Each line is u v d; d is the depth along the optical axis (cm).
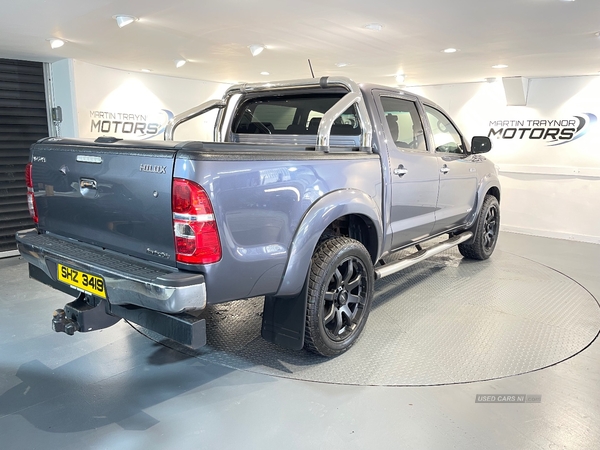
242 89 340
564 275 446
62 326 227
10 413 216
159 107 629
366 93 295
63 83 520
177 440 198
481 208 462
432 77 625
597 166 596
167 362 268
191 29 362
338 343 268
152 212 197
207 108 346
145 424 209
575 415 218
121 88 577
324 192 243
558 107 616
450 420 213
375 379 248
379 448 193
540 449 192
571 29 351
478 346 288
